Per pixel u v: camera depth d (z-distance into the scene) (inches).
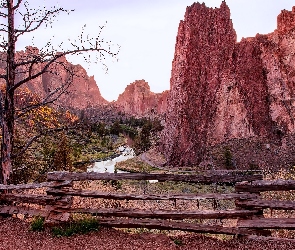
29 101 393.7
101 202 418.6
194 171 3636.8
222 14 5925.2
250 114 5339.6
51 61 353.4
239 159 4261.8
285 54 5669.3
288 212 382.6
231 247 229.6
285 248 221.6
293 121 5049.2
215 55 5664.4
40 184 286.5
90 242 244.8
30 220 311.6
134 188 1491.1
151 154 5147.6
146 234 260.1
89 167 2810.0
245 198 244.1
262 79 5629.9
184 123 4960.6
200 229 250.2
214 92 5403.5
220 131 5123.0
